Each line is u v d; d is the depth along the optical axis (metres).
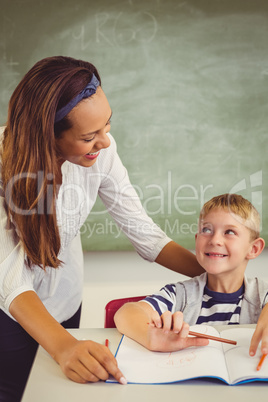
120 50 3.99
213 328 1.15
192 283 1.43
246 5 3.97
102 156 1.36
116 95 4.04
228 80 4.04
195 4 3.96
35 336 1.05
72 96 1.03
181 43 4.00
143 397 0.90
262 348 1.00
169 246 1.47
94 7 3.94
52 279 1.44
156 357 1.04
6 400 1.42
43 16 3.93
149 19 3.97
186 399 0.89
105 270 3.88
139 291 3.36
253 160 4.11
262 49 4.01
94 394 0.92
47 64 1.06
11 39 3.94
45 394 0.92
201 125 4.08
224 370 0.97
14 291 1.11
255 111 4.07
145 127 4.07
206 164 4.11
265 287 1.41
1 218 1.14
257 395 0.90
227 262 1.38
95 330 1.20
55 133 1.07
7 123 1.12
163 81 4.04
